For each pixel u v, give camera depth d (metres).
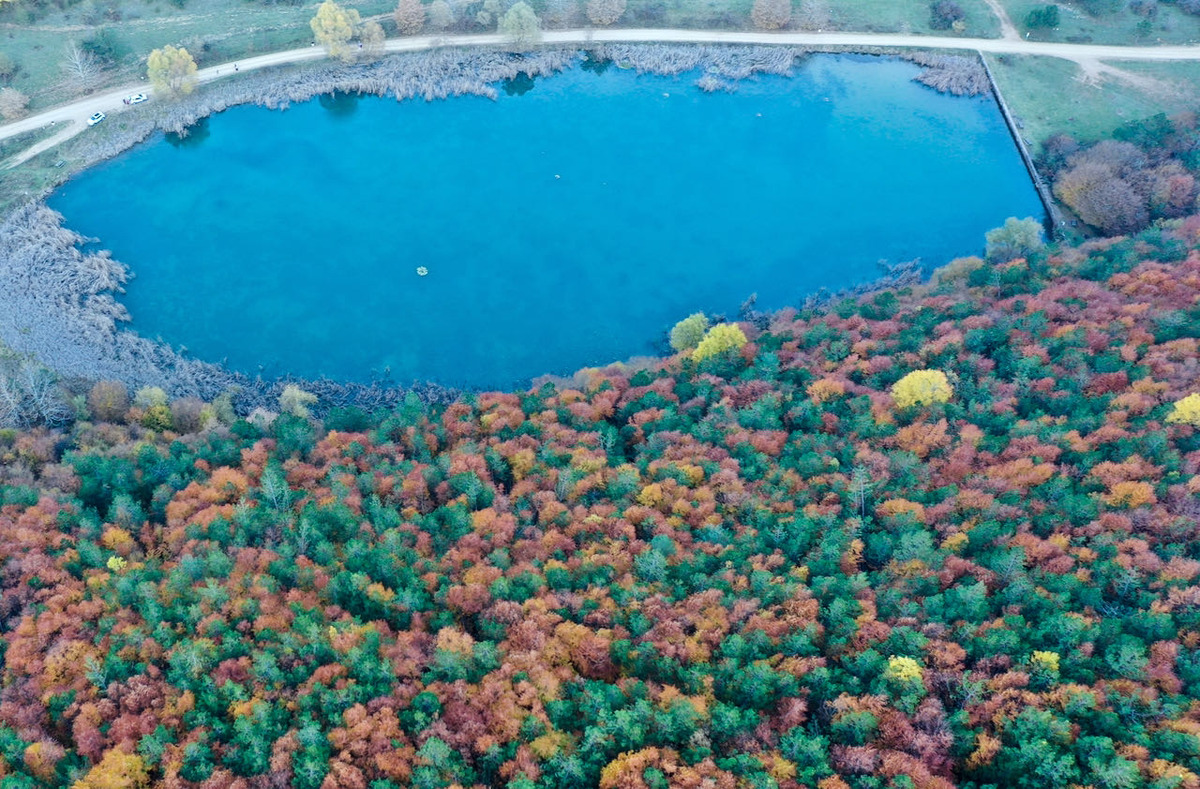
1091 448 152.25
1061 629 120.75
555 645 124.38
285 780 109.12
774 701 118.31
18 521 146.50
